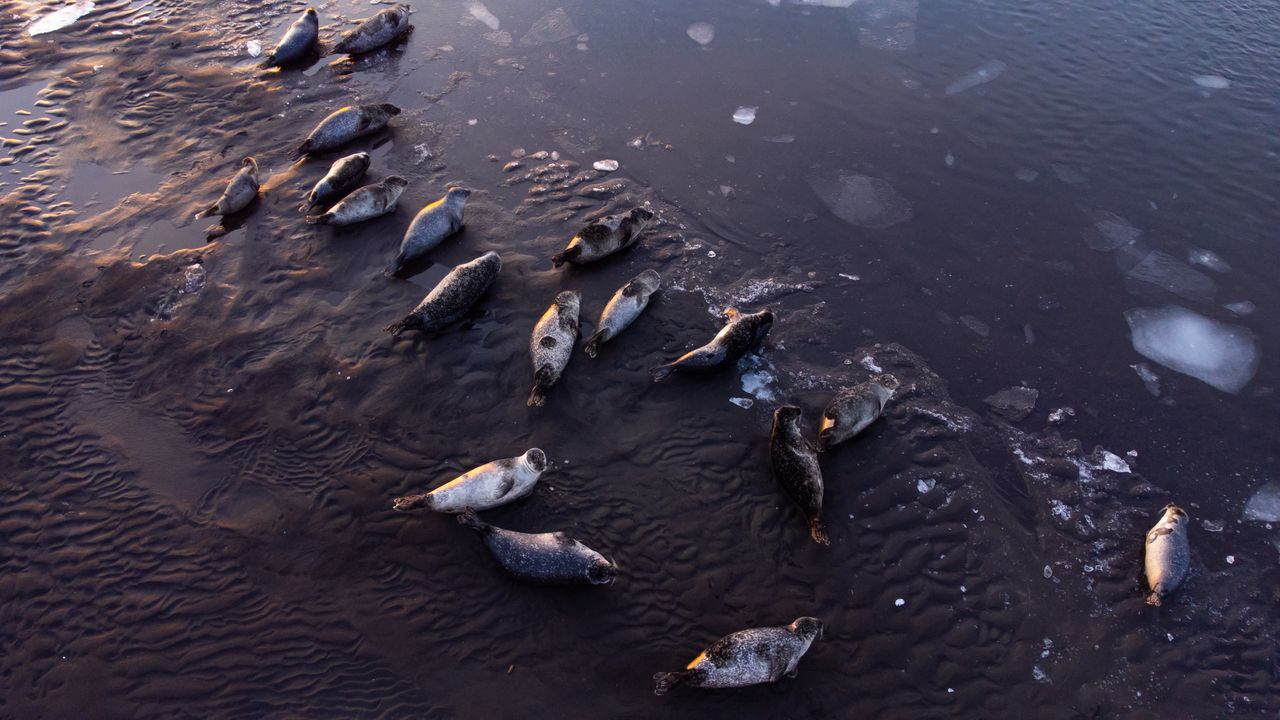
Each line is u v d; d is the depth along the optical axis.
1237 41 14.16
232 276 9.62
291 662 6.51
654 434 8.16
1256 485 7.98
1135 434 8.41
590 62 13.56
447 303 8.93
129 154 11.40
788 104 12.75
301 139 11.70
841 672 6.62
